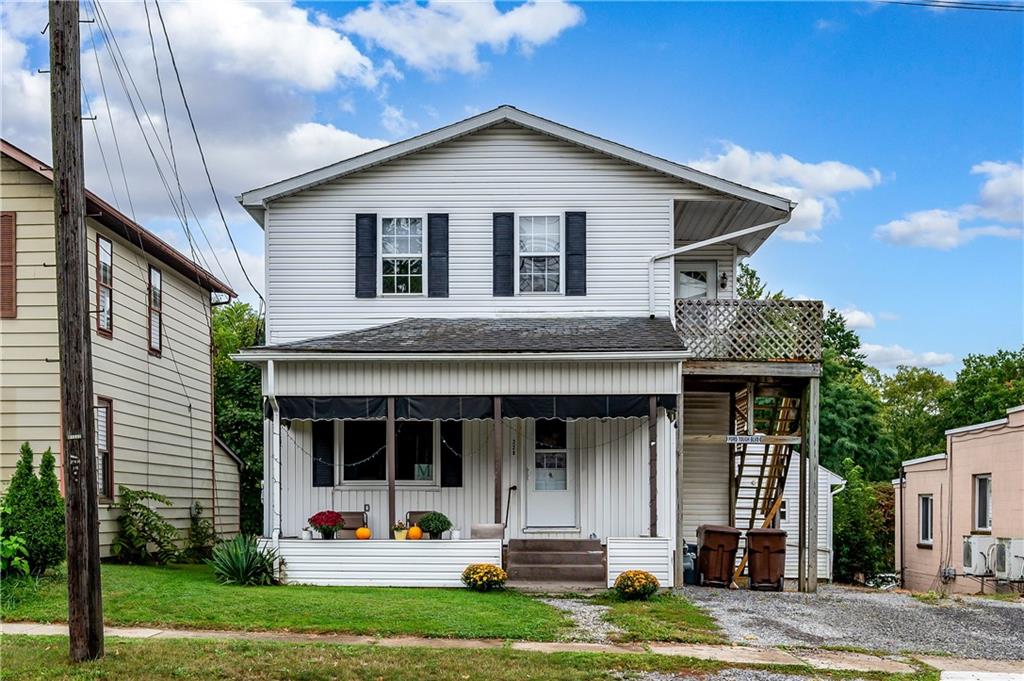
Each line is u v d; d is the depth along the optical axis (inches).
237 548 623.5
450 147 765.9
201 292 968.3
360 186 762.8
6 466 638.5
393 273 759.7
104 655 401.1
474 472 721.0
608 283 757.3
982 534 872.3
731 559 705.6
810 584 690.8
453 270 759.1
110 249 735.1
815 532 695.1
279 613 505.0
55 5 403.5
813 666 430.9
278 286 754.8
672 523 677.9
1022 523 789.2
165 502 778.8
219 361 1349.7
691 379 733.3
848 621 558.3
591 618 527.8
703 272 879.1
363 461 724.0
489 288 757.9
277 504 650.2
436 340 672.4
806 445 717.9
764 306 709.9
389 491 650.8
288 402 652.7
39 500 554.3
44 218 654.5
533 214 762.2
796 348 706.2
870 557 1155.9
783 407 782.5
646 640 478.0
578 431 719.1
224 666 388.2
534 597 599.2
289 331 751.7
